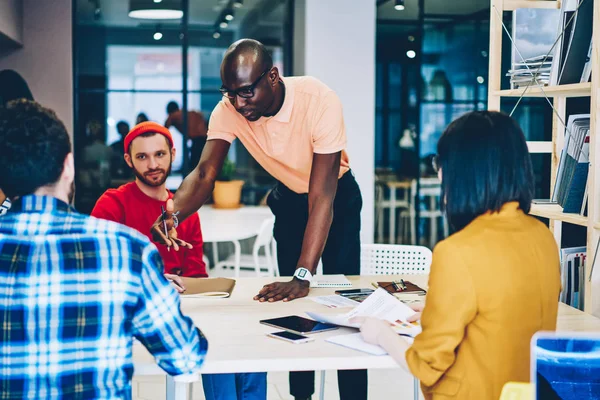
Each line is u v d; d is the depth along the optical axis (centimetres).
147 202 296
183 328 153
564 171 283
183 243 265
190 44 747
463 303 164
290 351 189
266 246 540
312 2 658
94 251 141
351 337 200
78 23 719
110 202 292
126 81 734
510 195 170
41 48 662
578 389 171
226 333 207
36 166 140
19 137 140
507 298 165
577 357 170
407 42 766
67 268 139
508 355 167
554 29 300
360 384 294
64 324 138
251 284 275
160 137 293
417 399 313
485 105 777
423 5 763
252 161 786
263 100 263
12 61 660
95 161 730
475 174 169
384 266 330
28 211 141
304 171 304
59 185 144
